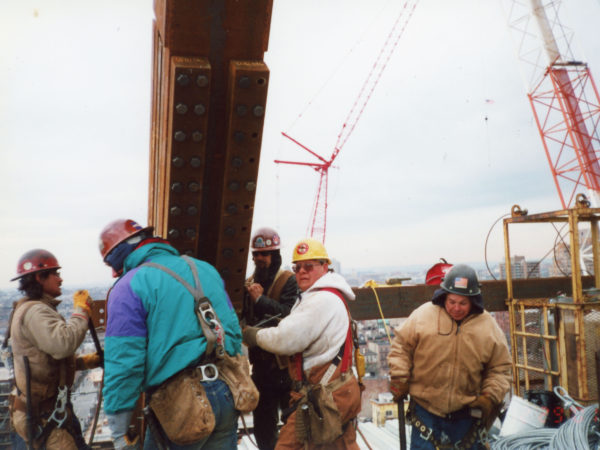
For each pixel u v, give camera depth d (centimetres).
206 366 200
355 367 279
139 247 220
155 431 199
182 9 240
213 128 275
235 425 214
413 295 476
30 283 279
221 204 288
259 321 329
